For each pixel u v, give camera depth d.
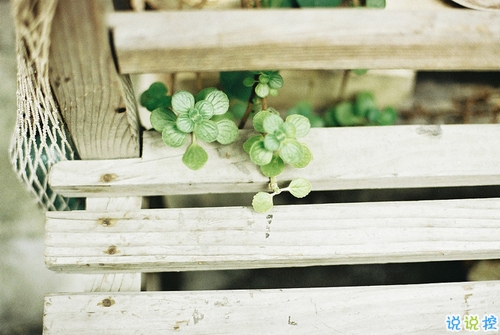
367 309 0.79
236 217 0.80
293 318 0.79
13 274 1.03
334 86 1.01
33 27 0.66
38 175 0.91
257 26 0.70
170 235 0.79
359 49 0.72
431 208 0.81
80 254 0.78
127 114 0.76
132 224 0.79
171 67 0.71
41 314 1.03
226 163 0.81
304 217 0.80
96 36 0.67
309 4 0.83
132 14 0.69
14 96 1.06
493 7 0.84
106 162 0.81
